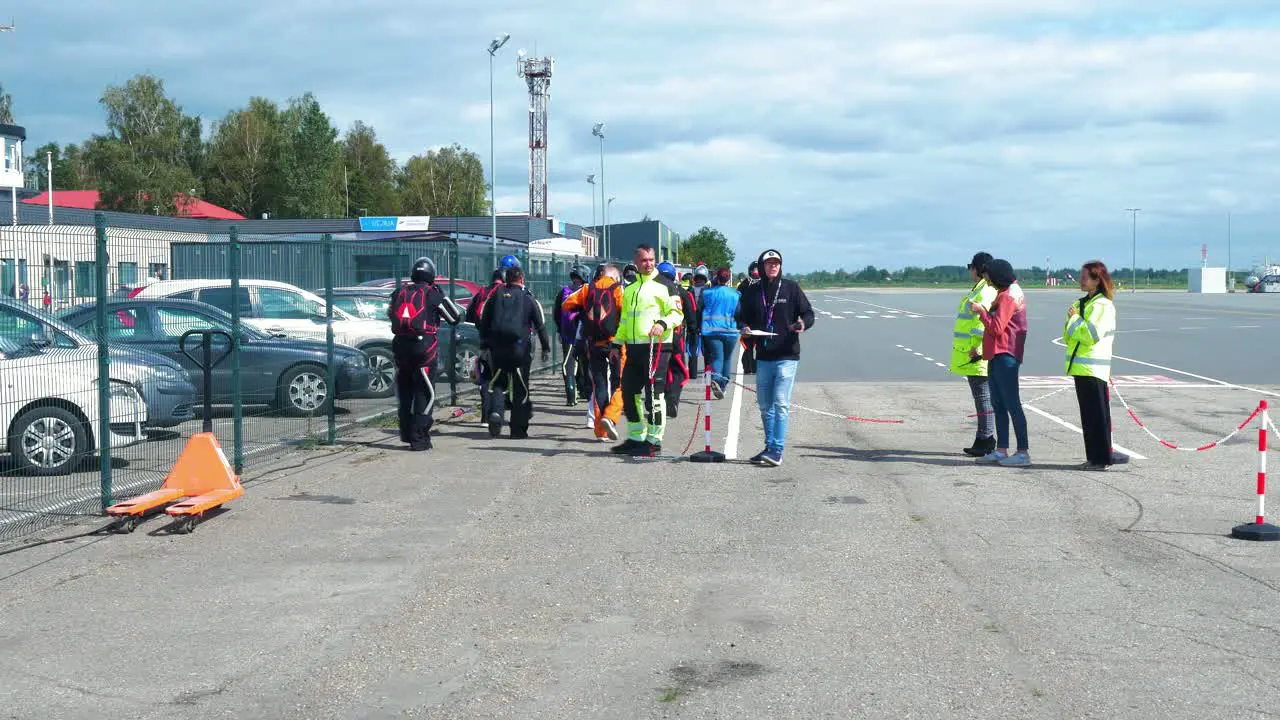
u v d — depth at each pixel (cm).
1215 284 11150
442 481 1013
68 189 11112
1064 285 15862
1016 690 489
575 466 1096
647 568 700
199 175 10056
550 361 2295
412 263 1517
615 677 509
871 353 2822
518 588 656
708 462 1118
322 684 503
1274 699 479
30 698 488
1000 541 770
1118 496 934
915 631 572
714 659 532
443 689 495
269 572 695
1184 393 1791
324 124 9694
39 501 807
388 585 664
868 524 825
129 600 637
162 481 946
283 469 1081
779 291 1080
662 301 1143
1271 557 725
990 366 1096
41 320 809
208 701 484
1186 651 541
